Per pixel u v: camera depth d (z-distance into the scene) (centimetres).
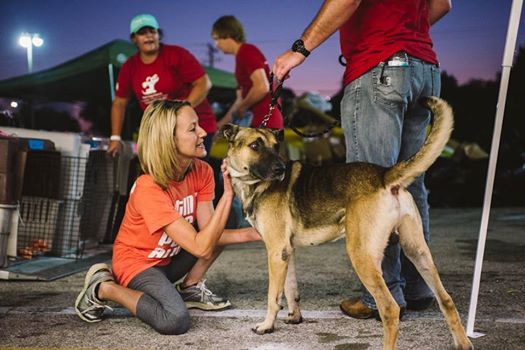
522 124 1445
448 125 272
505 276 443
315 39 319
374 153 328
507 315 336
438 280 283
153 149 325
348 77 338
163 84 541
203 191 362
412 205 289
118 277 339
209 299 363
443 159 1251
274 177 311
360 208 287
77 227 543
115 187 609
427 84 334
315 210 306
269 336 309
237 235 358
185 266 362
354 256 286
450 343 290
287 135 1289
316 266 506
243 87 582
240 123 645
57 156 518
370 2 323
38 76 1151
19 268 480
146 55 543
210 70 1277
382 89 321
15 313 357
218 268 509
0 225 454
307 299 387
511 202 1163
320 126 1296
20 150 461
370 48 324
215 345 296
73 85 1160
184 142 325
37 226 534
